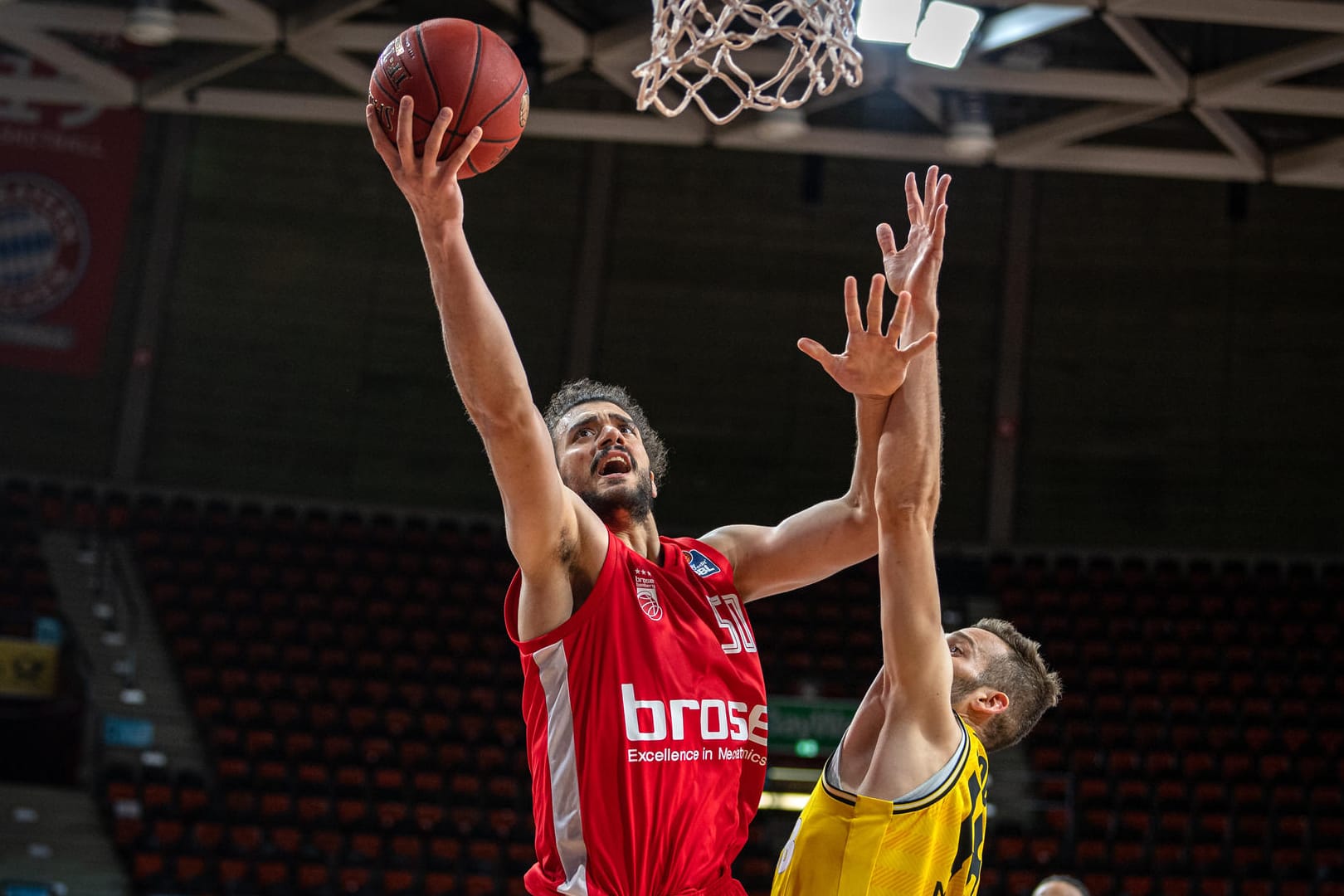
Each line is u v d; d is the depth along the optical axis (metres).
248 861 11.13
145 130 16.27
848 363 2.23
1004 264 16.81
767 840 12.02
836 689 13.73
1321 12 9.27
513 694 13.73
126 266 16.09
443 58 2.14
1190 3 9.33
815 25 3.07
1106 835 12.11
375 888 11.21
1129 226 16.72
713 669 2.23
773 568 2.59
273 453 16.23
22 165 15.77
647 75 3.09
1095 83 10.74
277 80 16.39
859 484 2.52
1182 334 16.48
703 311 16.95
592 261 16.92
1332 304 16.20
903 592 2.23
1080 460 16.44
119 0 11.11
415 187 1.96
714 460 16.69
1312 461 15.98
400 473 16.42
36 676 12.84
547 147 17.05
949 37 9.38
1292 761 13.14
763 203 17.09
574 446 2.44
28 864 11.16
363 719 13.12
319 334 16.52
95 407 15.86
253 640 14.02
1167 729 13.52
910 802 2.24
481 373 1.99
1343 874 11.72
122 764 12.52
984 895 11.47
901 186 17.05
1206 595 15.38
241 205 16.45
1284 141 11.98
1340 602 15.23
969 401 16.64
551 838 2.13
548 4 10.48
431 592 15.12
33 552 14.34
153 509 15.38
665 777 2.12
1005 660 2.56
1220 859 11.96
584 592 2.18
